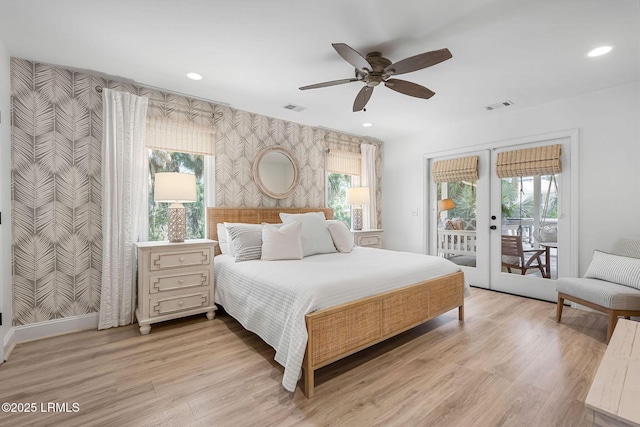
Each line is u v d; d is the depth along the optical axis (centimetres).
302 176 427
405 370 202
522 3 176
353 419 154
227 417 155
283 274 220
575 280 275
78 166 265
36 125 247
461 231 435
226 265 281
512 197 384
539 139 353
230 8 182
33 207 246
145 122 293
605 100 308
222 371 199
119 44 222
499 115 387
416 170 483
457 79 282
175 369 201
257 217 372
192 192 285
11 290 235
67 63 250
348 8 182
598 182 313
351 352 196
